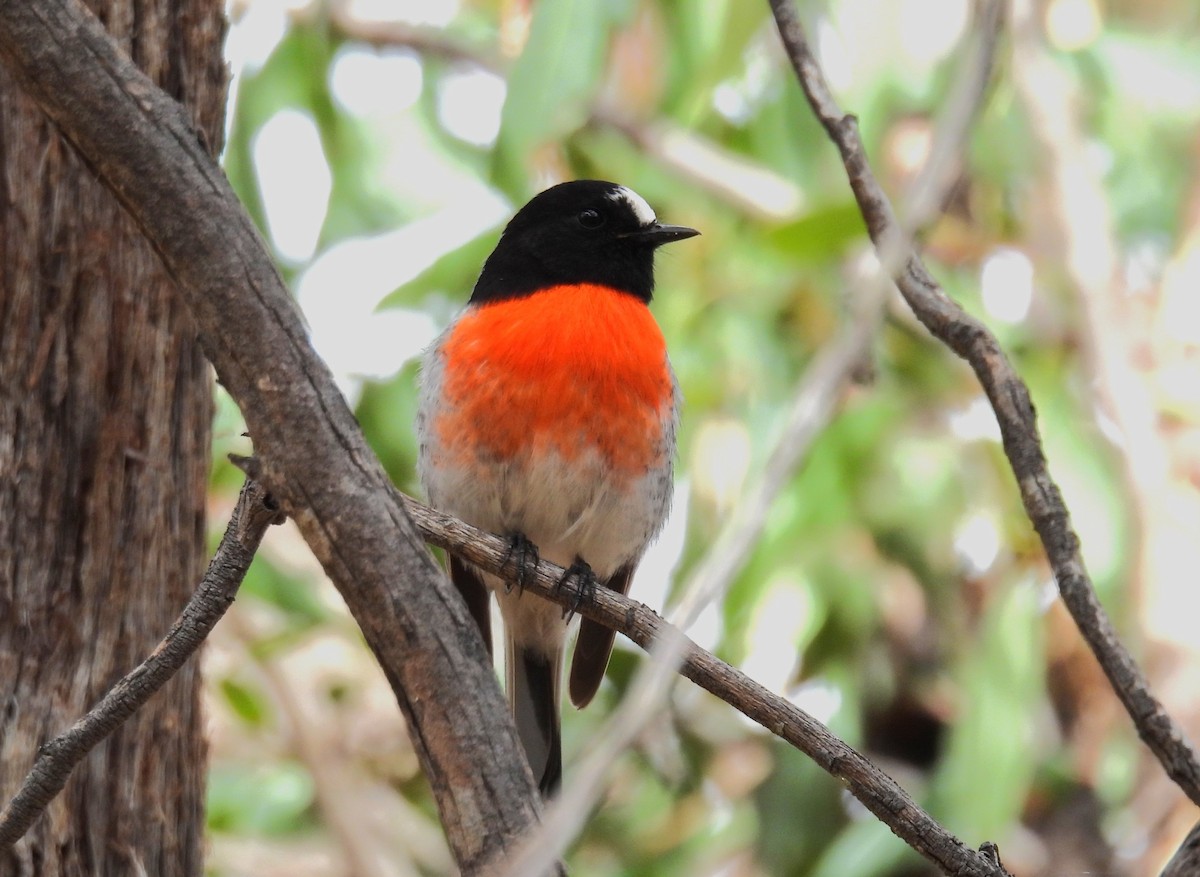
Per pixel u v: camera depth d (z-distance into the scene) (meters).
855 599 12.20
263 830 12.66
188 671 7.00
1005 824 11.23
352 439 4.96
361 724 14.30
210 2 6.95
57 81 4.93
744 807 13.32
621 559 9.52
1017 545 12.12
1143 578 10.55
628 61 13.65
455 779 4.74
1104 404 11.16
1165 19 14.97
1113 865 12.62
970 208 13.30
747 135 13.89
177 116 5.04
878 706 13.06
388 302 12.41
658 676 3.39
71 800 6.49
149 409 6.76
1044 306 12.57
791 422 3.62
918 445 12.41
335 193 13.73
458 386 8.97
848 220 11.07
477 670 4.83
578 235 9.54
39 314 6.56
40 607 6.49
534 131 10.97
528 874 3.21
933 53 11.58
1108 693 12.90
